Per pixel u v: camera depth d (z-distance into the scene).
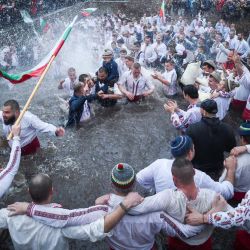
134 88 7.11
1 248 3.62
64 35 5.65
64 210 2.80
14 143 3.75
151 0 29.17
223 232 3.95
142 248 2.94
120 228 2.82
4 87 9.60
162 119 6.48
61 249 2.83
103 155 5.38
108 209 2.83
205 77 6.96
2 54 14.41
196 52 15.74
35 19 20.66
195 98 5.18
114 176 2.77
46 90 9.16
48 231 2.75
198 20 22.66
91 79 6.75
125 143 5.71
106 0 27.77
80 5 24.38
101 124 6.27
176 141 3.36
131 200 2.69
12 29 18.95
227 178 3.59
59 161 5.15
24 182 4.66
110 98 6.77
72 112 6.07
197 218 2.80
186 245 3.11
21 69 15.22
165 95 7.56
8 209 2.83
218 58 14.00
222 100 5.78
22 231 2.77
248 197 2.83
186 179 2.80
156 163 3.48
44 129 4.92
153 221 2.79
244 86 6.56
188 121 4.87
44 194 2.77
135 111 6.80
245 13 26.44
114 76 7.17
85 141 5.71
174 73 7.30
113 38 17.33
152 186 3.61
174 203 2.80
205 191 2.95
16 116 4.67
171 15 27.52
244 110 6.36
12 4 20.44
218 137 4.07
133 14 27.39
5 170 3.45
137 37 20.27
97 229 2.65
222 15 26.50
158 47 13.82
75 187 4.64
